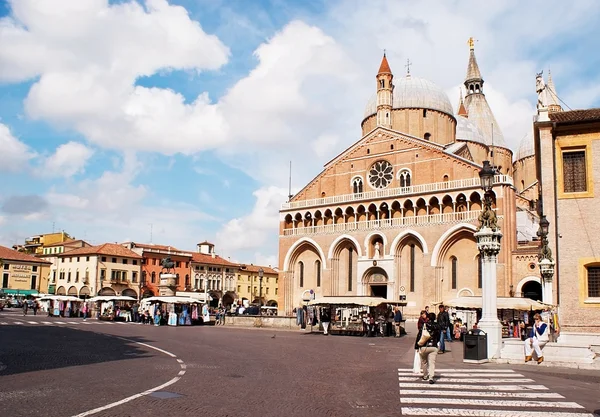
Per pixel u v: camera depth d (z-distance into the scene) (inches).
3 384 678.5
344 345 1486.2
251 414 540.7
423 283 2869.1
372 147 3248.0
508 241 2618.1
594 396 666.2
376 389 710.5
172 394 636.1
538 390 705.6
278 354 1175.6
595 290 1357.0
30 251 6063.0
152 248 5295.3
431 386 738.8
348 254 3228.3
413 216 2957.7
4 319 2541.8
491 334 1043.9
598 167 1378.0
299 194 3484.3
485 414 558.9
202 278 5457.7
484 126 4308.6
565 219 1396.4
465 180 2819.9
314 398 637.3
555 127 1411.2
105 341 1419.8
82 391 641.0
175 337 1651.1
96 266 4699.8
